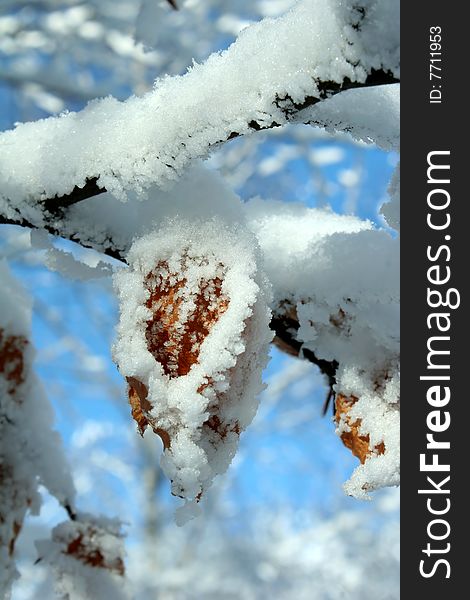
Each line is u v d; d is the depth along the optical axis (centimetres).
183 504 56
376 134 59
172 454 55
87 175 58
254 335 57
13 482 66
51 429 68
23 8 213
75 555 70
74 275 63
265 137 218
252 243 57
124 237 61
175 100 57
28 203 60
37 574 240
